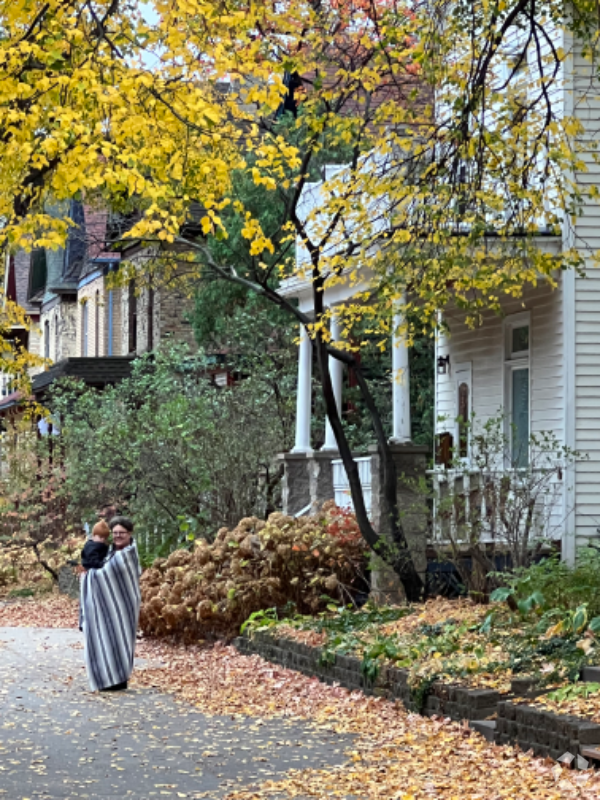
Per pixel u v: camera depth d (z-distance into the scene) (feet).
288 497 66.85
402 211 47.60
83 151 29.01
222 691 41.88
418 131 49.75
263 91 31.60
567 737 27.55
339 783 27.37
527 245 47.16
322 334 50.49
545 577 42.16
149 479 71.41
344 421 88.94
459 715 33.42
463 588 51.96
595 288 57.16
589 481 56.34
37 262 161.58
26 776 28.19
